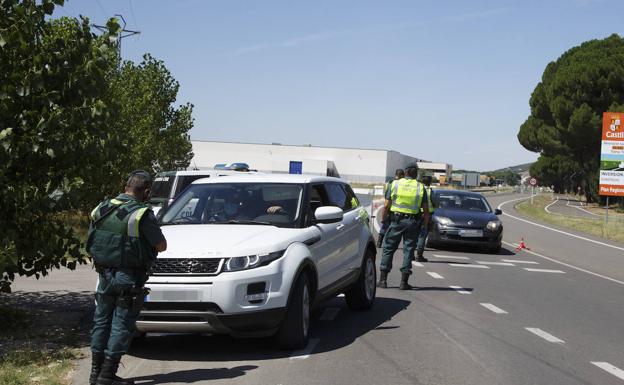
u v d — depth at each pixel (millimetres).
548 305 10203
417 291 11164
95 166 7672
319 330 7887
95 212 5402
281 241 6672
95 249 5336
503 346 7246
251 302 6207
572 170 103125
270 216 7387
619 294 11883
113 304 5453
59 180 7395
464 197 19391
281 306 6379
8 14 7188
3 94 6867
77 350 6645
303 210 7488
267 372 5977
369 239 9328
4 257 6543
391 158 126062
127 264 5316
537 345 7363
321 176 8695
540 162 110125
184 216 7508
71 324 7801
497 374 6105
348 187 9484
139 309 5398
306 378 5809
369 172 121938
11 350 6527
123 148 7742
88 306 8914
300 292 6695
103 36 7566
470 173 119188
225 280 6086
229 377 5801
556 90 65188
